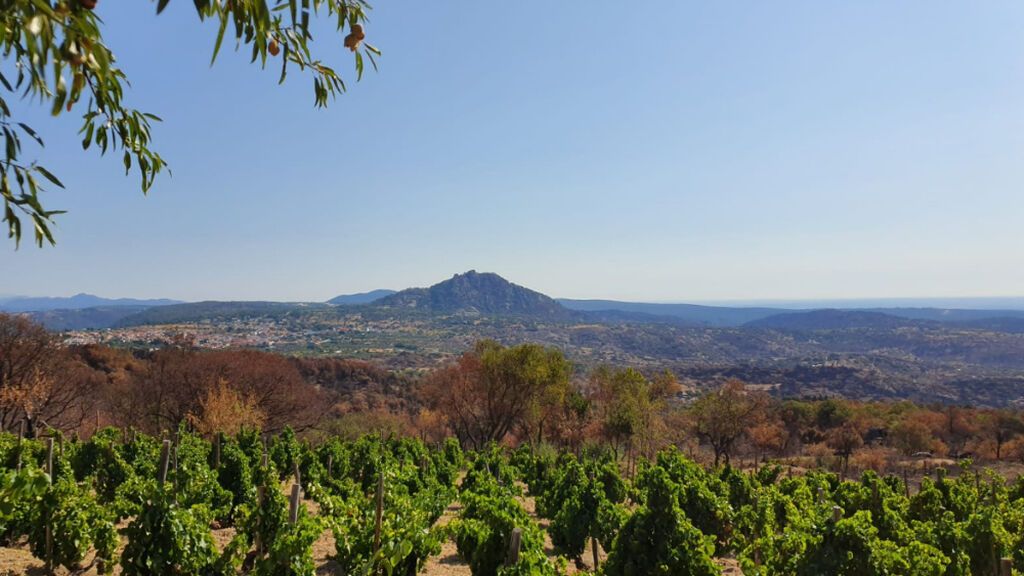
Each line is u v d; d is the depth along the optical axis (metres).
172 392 33.31
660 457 17.56
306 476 17.64
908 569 7.57
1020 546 10.06
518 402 36.91
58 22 1.53
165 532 6.52
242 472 12.34
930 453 46.47
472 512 10.44
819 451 47.62
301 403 39.00
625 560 7.38
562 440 41.66
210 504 10.42
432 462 21.25
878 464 38.91
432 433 45.72
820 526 7.65
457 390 38.12
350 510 9.92
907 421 47.94
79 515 7.68
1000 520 10.59
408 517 8.73
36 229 2.03
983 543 9.81
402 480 15.41
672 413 41.69
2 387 25.70
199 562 6.74
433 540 8.48
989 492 18.08
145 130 2.49
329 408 48.69
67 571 8.13
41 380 26.67
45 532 7.63
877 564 7.02
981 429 48.25
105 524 7.69
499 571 6.80
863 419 52.53
